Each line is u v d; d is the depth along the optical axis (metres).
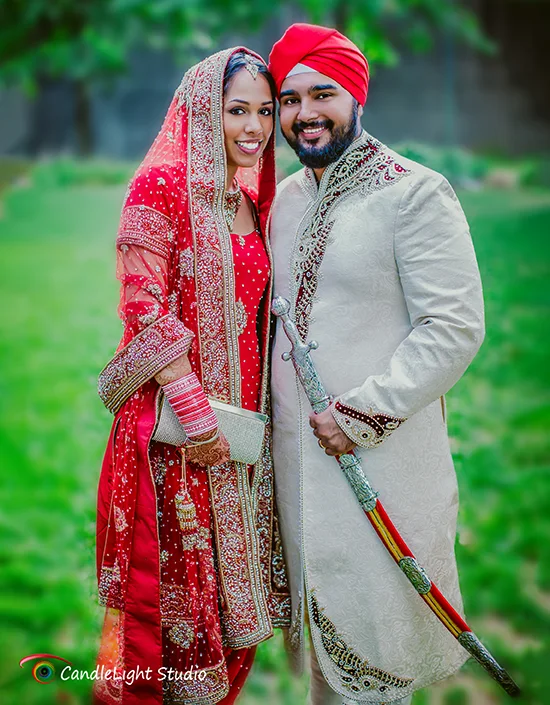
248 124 2.29
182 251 2.28
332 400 2.31
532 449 4.59
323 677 2.47
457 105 19.27
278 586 2.49
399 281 2.30
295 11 15.14
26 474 4.47
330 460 2.35
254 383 2.40
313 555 2.35
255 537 2.39
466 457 3.53
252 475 2.40
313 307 2.34
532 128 19.44
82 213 12.62
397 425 2.25
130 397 2.31
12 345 6.88
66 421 5.21
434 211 2.24
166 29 11.72
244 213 2.45
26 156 19.95
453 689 2.84
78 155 18.03
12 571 3.55
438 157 9.80
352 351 2.32
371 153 2.35
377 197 2.29
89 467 4.35
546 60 19.52
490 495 4.12
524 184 12.31
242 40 16.16
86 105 18.00
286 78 2.30
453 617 2.31
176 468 2.32
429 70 19.14
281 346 2.41
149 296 2.23
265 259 2.40
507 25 19.50
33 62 14.57
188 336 2.22
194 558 2.30
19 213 12.73
